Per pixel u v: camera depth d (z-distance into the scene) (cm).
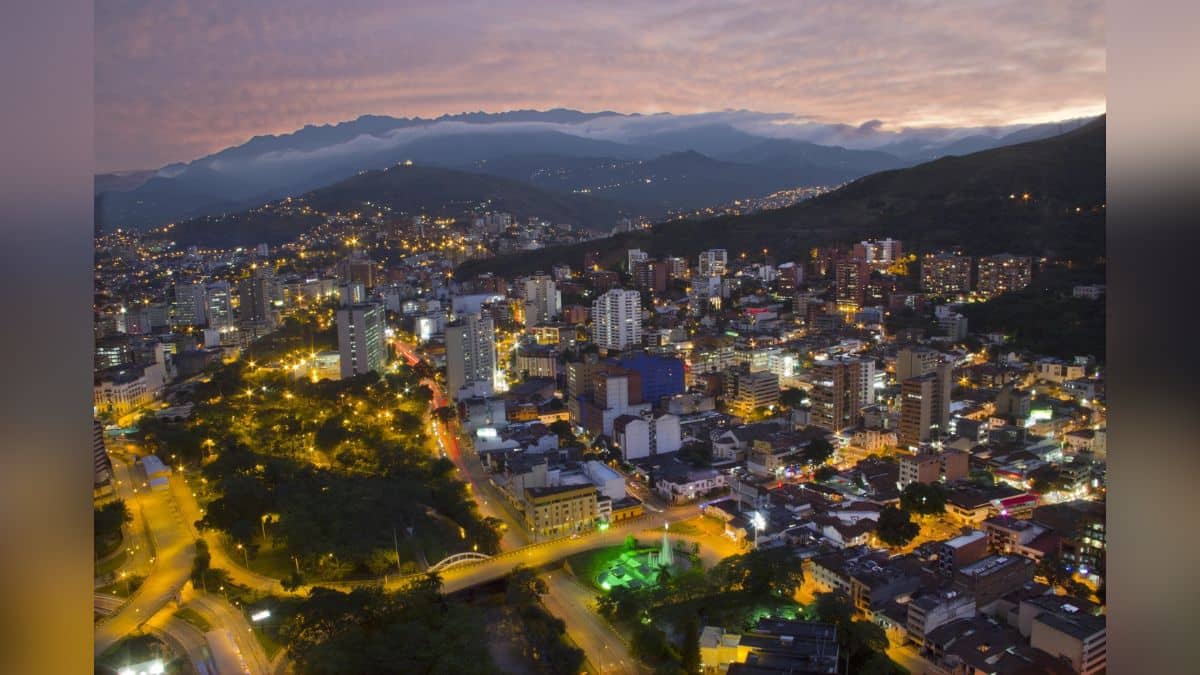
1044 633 5725
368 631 6150
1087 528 7200
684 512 9294
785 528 8206
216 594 6962
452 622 6112
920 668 5878
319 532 7631
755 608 6538
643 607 6800
